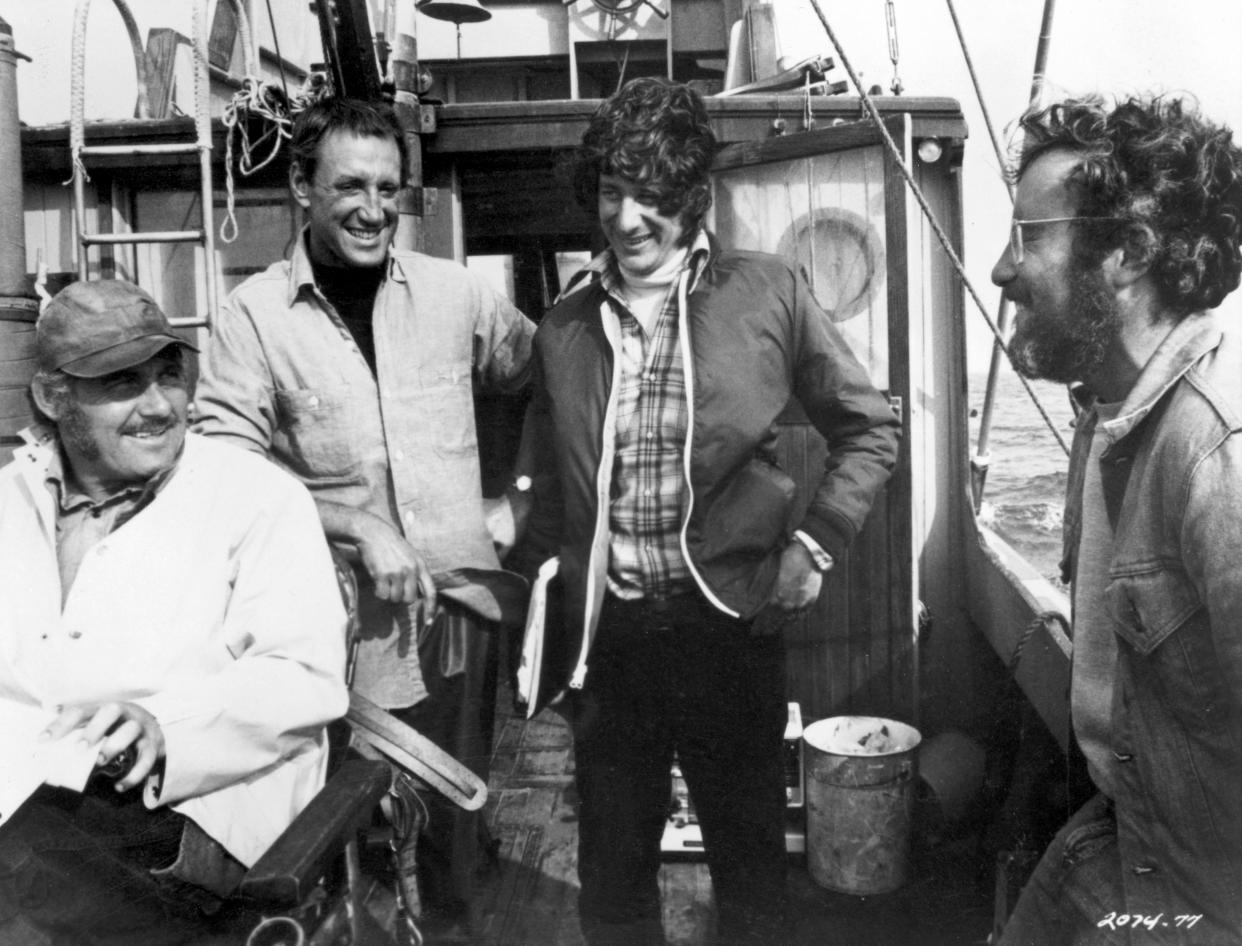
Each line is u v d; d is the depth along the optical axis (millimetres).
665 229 1837
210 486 1804
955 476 3404
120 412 1700
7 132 2668
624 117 1787
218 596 1757
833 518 1881
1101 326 1385
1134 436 1382
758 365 1846
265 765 1662
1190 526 1272
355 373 2131
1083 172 1342
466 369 2242
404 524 2141
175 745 1571
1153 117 1340
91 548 1759
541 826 2689
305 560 1795
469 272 2303
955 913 2301
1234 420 1252
